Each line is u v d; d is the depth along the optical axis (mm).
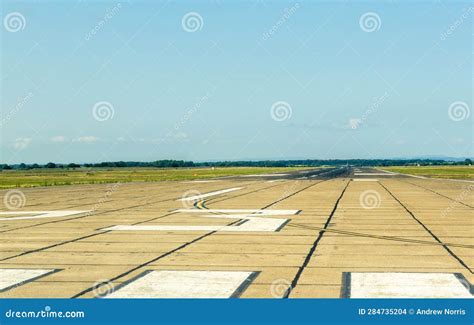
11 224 19281
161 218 20938
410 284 9602
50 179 81812
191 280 10055
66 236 15969
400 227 17625
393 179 62125
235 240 14914
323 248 13461
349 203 27562
